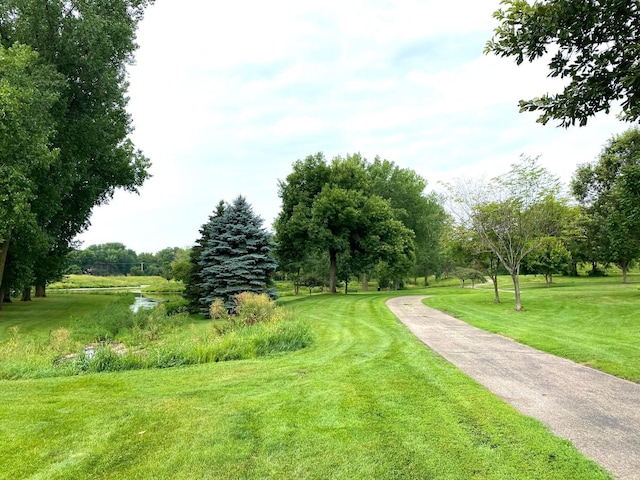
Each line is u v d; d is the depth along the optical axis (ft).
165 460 12.19
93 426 14.85
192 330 42.63
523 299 73.10
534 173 58.49
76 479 11.15
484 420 14.97
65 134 62.59
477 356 26.84
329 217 96.78
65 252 100.22
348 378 21.24
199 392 19.03
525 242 58.59
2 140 47.85
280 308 52.06
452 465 11.65
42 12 57.11
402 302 75.10
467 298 81.15
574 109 11.96
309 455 12.41
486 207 61.00
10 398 18.30
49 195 60.34
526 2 11.55
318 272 148.36
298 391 19.01
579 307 58.80
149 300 131.03
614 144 96.73
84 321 55.21
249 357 28.04
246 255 66.69
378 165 149.28
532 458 12.00
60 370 24.25
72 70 63.00
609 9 10.24
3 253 60.95
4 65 48.34
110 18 62.54
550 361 25.32
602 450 12.56
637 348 28.30
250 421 15.23
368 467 11.64
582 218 77.00
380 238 102.99
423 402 17.10
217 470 11.58
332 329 42.09
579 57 11.27
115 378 22.04
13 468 11.75
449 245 71.92
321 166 105.60
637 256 82.02
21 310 80.07
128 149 90.63
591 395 18.25
